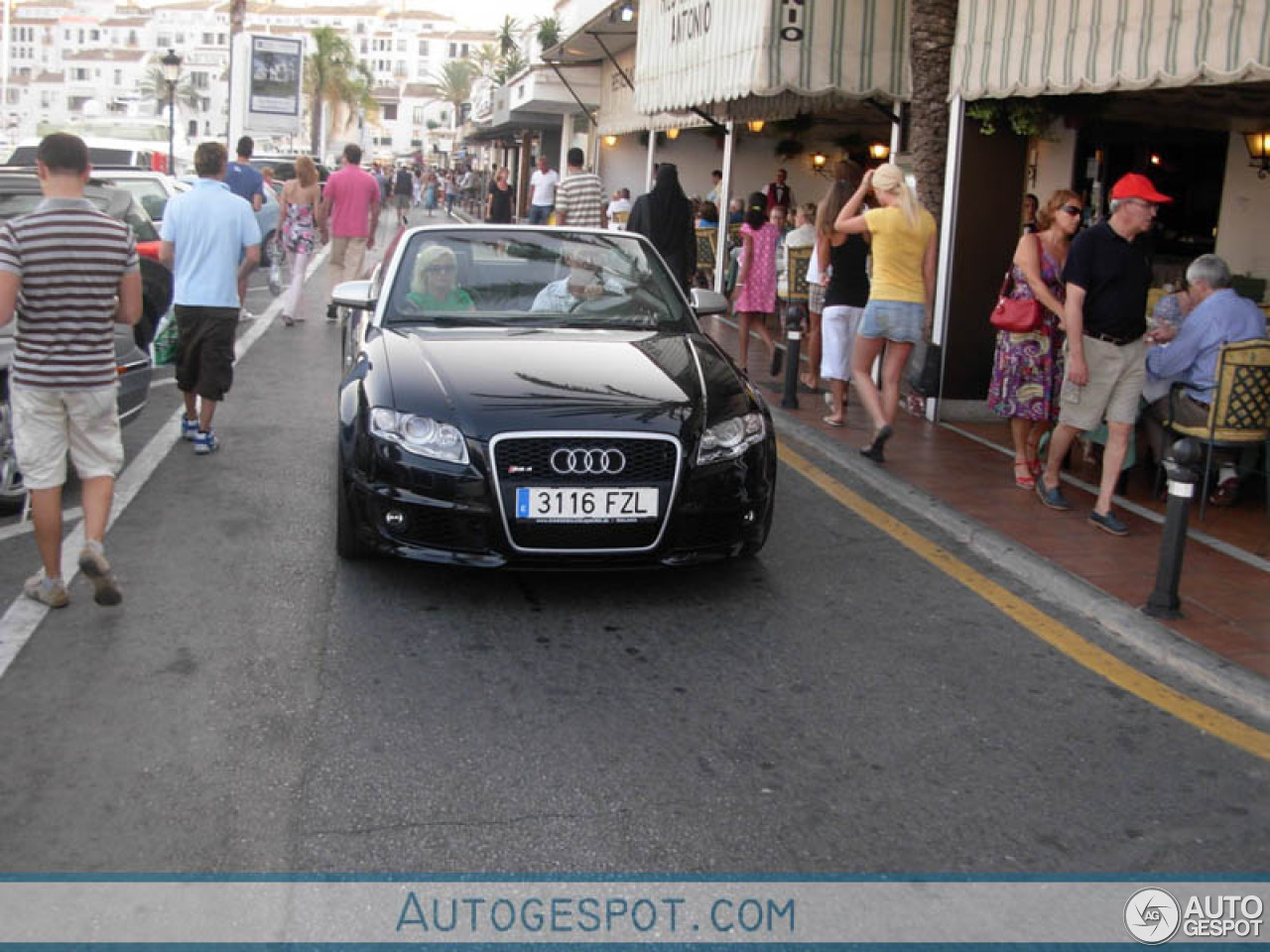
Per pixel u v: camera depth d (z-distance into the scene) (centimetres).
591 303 599
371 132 15275
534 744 378
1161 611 507
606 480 471
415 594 506
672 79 1322
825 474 757
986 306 924
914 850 328
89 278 450
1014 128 904
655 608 505
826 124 2033
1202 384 678
